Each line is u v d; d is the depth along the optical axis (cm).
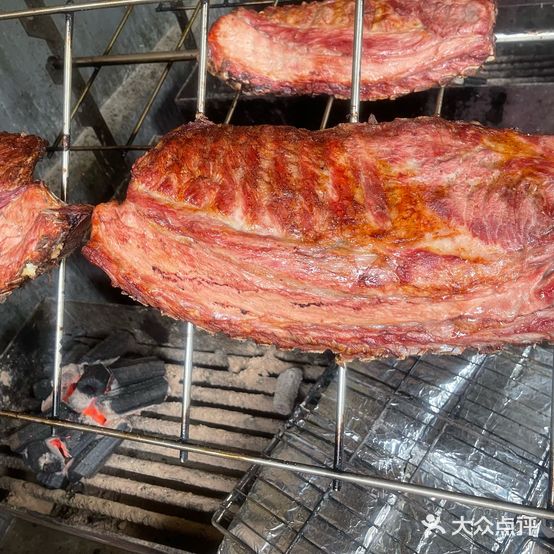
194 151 47
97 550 72
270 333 49
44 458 71
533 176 44
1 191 50
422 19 52
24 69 73
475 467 58
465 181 45
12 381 76
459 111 71
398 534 55
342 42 54
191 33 84
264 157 47
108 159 80
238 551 57
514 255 43
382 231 44
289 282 46
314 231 44
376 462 60
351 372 67
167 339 78
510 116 69
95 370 72
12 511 71
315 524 56
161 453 73
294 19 55
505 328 46
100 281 79
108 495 73
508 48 74
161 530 70
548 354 64
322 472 46
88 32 78
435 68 53
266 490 59
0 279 51
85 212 50
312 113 75
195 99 77
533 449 59
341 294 46
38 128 76
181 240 47
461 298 44
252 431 72
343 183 45
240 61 56
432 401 63
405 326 46
